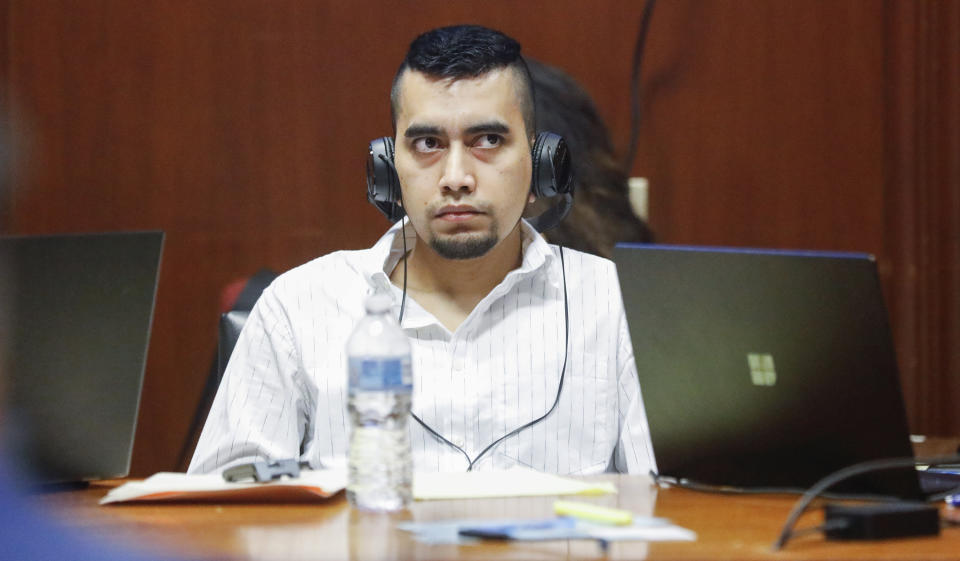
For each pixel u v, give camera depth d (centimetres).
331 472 539
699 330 518
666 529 420
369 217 1166
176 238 1163
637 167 1174
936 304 1165
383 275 687
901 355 1171
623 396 695
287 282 709
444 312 695
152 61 1159
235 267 1162
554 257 707
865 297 484
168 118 1161
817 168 1179
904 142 1169
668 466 538
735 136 1177
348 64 1160
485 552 388
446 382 673
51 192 1155
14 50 1154
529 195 698
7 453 270
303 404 695
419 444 665
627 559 378
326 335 689
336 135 1161
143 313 562
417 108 641
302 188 1163
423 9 1158
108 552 350
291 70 1159
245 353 699
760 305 502
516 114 652
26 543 264
